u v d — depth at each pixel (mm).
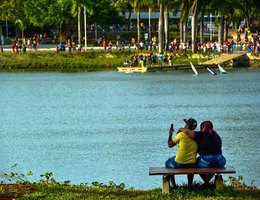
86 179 84625
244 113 148500
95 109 161250
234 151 101188
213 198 53625
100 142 112375
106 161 95500
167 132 123312
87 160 96812
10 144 112562
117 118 145125
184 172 54062
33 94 195125
